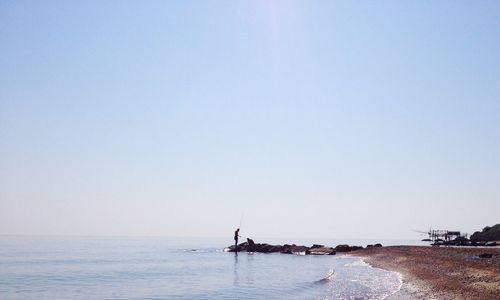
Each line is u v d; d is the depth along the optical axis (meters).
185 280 48.75
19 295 36.72
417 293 32.34
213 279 49.53
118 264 69.88
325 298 34.12
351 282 43.00
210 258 85.44
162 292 39.28
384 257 70.00
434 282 36.22
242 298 35.66
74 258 80.88
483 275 35.84
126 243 185.38
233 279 49.41
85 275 52.62
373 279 44.25
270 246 103.75
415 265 51.91
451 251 64.19
